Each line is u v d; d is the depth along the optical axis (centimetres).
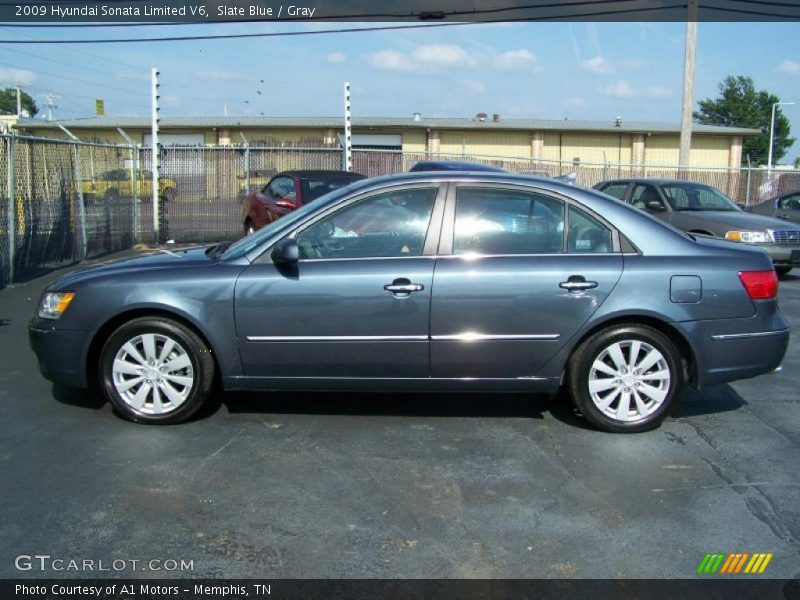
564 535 357
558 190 491
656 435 489
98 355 505
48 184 1142
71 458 443
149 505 383
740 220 1166
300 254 485
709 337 480
